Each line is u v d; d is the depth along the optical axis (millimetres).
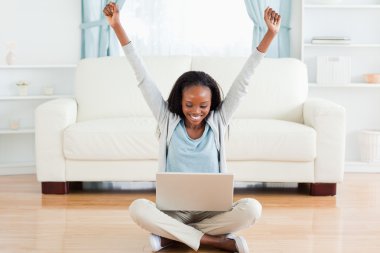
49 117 3824
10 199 3770
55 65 4746
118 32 2434
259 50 2453
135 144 3764
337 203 3680
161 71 4434
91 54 4879
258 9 4859
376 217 3340
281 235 2971
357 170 4820
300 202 3703
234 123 3902
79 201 3707
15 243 2820
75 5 4953
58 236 2939
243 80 2514
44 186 3908
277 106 4293
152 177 3811
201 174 2449
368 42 5035
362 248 2756
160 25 4945
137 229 3070
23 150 4980
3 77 4910
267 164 3797
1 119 4910
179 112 2582
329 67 4812
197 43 4992
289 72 4379
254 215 2559
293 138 3738
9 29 4910
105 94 4348
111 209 3502
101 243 2822
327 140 3797
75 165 3840
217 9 4980
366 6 4836
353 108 5078
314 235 2973
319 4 4922
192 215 2715
